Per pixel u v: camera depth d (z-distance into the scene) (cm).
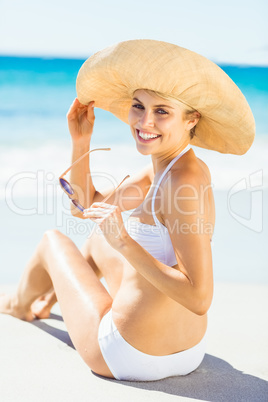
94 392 380
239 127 398
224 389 392
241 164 1733
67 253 456
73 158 483
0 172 1714
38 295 516
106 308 408
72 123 477
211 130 425
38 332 512
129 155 1884
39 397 374
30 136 2206
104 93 451
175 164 380
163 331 383
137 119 389
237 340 502
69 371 420
